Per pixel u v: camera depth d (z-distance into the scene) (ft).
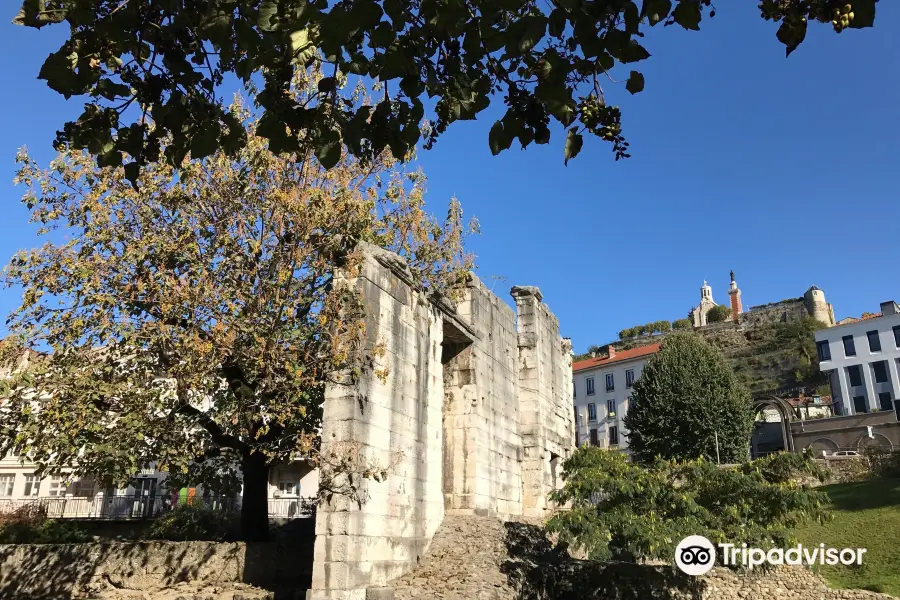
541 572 55.62
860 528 80.48
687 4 16.44
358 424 45.52
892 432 149.89
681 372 151.33
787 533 54.39
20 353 49.93
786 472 58.13
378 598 42.93
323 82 18.84
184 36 18.98
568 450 95.14
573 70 18.26
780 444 176.65
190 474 63.87
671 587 60.39
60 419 45.70
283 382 48.85
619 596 59.16
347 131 19.07
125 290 48.85
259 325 50.06
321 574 42.29
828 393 231.50
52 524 74.49
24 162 51.01
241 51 19.04
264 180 53.78
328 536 43.06
